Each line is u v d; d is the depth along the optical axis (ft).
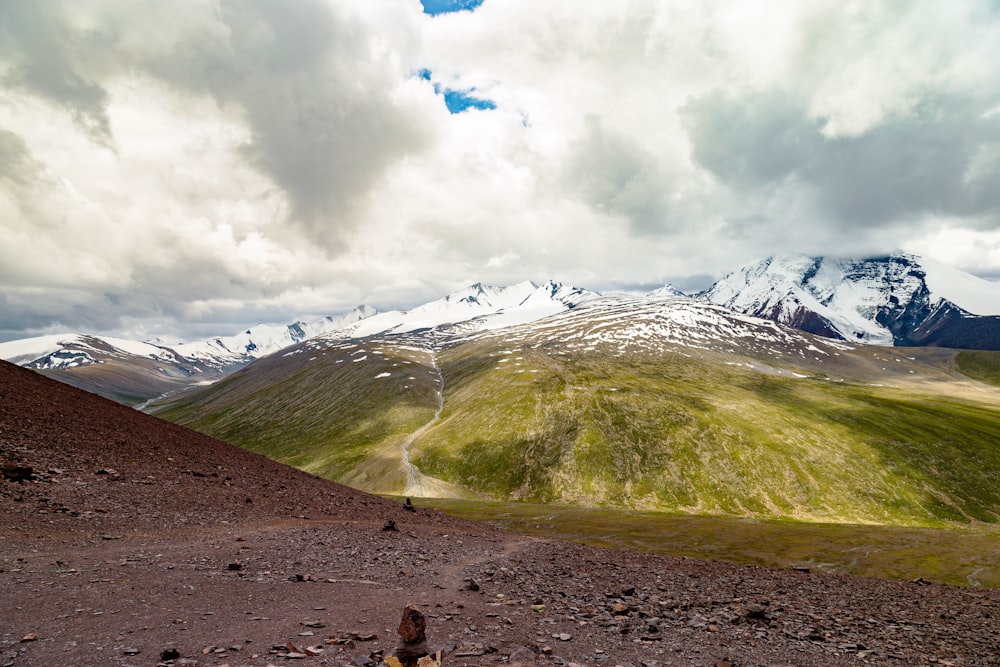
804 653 49.55
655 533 309.83
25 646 32.71
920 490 535.60
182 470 121.90
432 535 113.70
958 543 287.89
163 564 59.57
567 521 352.90
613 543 279.90
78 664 30.25
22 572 50.90
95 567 55.31
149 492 98.17
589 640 44.83
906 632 67.00
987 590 120.26
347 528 102.89
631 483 563.07
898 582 124.16
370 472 618.44
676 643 47.57
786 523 396.57
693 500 531.91
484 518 367.04
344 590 55.11
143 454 123.34
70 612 40.42
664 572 98.84
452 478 599.16
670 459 595.47
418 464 630.33
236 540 78.23
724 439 625.82
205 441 167.94
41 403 130.82
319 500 137.49
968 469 569.64
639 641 46.80
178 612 42.52
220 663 31.58
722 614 64.08
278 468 170.09
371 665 32.91
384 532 105.09
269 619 42.19
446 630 42.42
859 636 61.21
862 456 594.24
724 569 115.65
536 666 35.37
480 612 50.47
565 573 84.02
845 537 302.45
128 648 33.24
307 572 62.85
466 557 89.56
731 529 320.29
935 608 89.40
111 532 73.10
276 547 76.54
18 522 69.21
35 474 89.61
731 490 543.39
